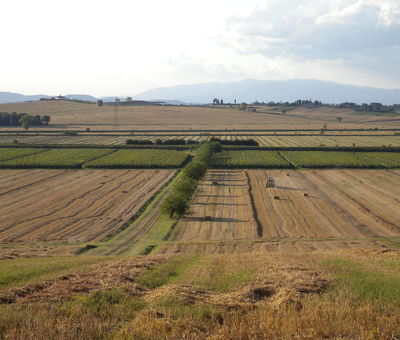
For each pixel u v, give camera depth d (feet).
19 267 82.33
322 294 54.90
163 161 351.25
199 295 54.65
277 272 69.56
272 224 182.39
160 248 137.49
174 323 42.34
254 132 648.79
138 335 39.37
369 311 45.21
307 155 395.34
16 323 42.16
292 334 39.60
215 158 382.63
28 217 190.19
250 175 311.88
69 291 55.72
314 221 187.52
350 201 226.99
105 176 299.99
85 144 456.86
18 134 584.81
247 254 106.52
